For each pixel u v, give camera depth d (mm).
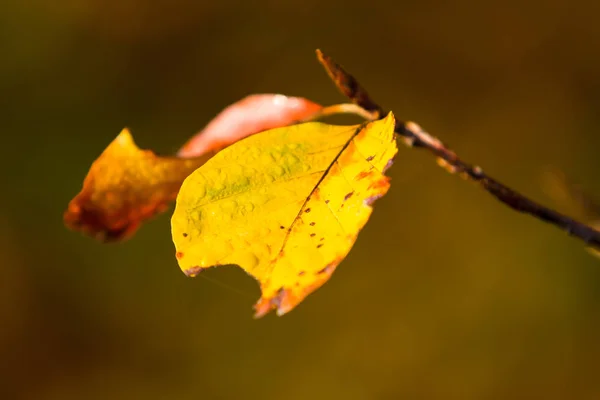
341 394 1467
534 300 1484
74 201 414
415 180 1611
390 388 1471
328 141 384
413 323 1512
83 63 1694
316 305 1547
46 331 1538
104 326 1544
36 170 1573
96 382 1513
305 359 1508
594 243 431
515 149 1729
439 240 1586
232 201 380
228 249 378
